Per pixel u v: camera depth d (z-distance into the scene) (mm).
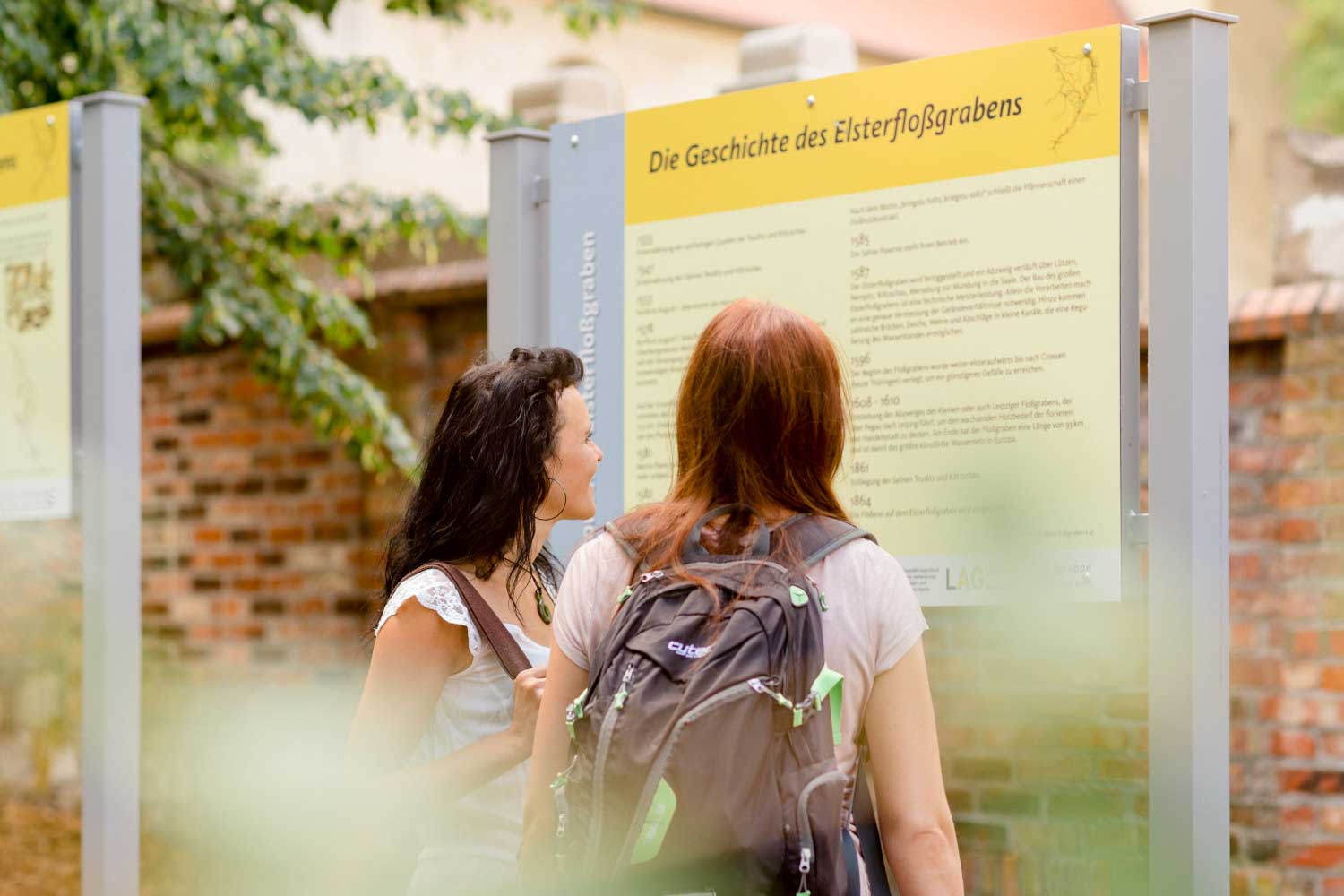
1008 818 4523
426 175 13547
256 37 6605
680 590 1812
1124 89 2469
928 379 2639
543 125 7055
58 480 3707
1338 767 4723
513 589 2377
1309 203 5266
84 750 3578
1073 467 2484
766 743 1700
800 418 1895
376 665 2273
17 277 3785
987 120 2596
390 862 2297
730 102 2906
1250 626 4887
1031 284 2541
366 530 6992
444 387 6879
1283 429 4848
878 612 1847
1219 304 2422
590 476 2475
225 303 6488
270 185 11797
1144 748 4188
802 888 1690
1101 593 2449
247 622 7301
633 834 1700
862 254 2727
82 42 6297
